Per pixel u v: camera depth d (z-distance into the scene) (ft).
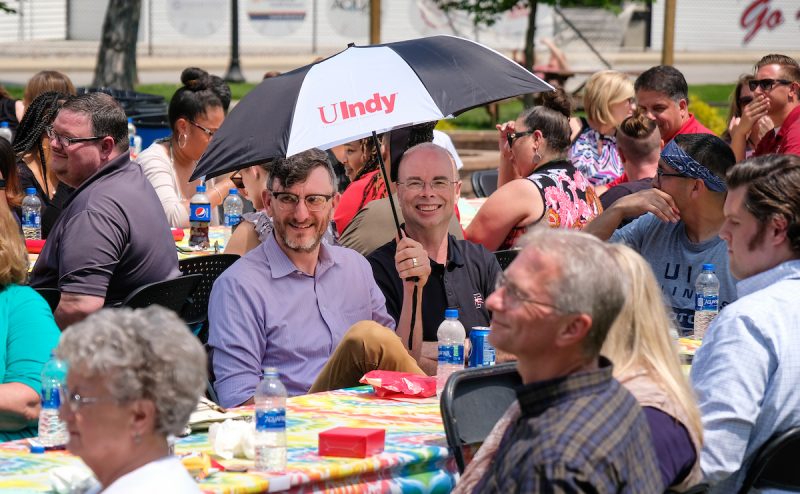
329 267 19.26
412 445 13.50
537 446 9.47
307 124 18.84
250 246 25.02
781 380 13.06
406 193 19.75
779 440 13.00
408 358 17.12
